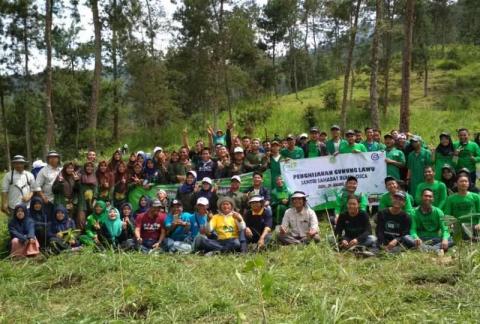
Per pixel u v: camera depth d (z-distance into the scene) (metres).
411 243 8.07
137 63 32.62
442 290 5.90
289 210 9.12
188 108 39.19
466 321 4.84
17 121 35.84
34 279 7.42
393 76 42.09
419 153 10.52
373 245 8.20
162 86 33.16
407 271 6.86
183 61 31.02
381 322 5.15
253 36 28.66
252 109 31.89
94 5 22.55
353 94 37.78
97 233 9.29
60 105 35.69
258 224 9.24
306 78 56.19
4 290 6.85
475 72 42.22
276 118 31.52
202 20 27.47
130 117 40.28
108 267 7.48
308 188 11.02
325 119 30.09
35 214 9.34
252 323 5.38
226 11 27.70
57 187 9.70
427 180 9.30
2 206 9.70
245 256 8.29
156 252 8.27
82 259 7.76
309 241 8.73
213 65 29.66
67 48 33.00
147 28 32.34
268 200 10.11
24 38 27.67
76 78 36.38
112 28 23.61
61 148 36.38
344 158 11.10
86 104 36.81
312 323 5.02
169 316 5.61
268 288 4.43
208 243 8.77
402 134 11.70
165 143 31.59
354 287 6.27
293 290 6.15
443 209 8.99
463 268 6.41
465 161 10.51
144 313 5.88
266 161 11.11
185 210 10.27
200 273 7.21
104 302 6.23
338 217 8.73
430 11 49.09
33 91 31.08
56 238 9.02
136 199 10.77
